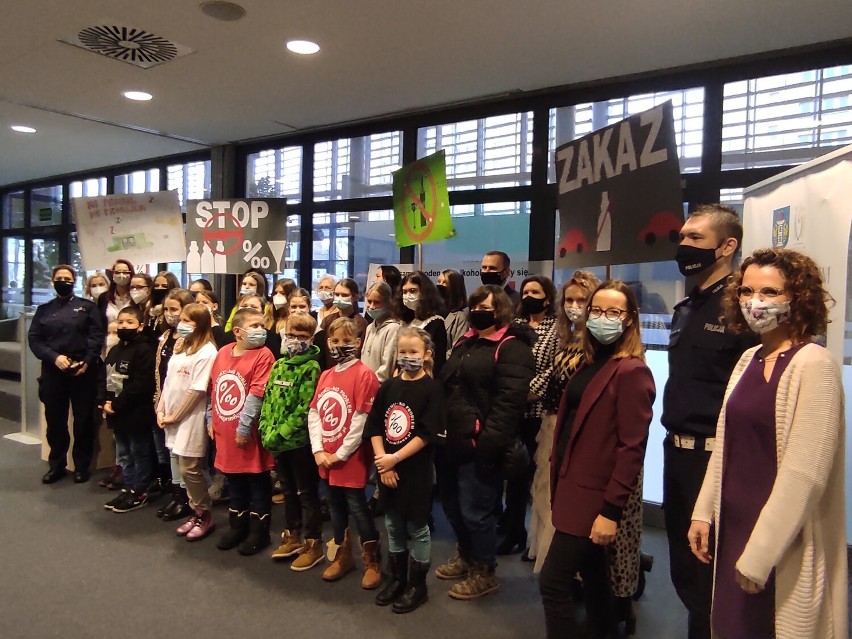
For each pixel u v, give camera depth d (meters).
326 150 5.22
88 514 3.32
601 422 1.74
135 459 3.37
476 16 2.91
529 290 2.75
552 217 4.04
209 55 3.49
